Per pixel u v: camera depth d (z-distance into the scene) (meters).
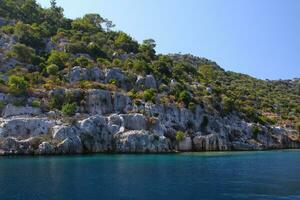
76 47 197.75
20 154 119.25
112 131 136.75
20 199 58.31
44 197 59.94
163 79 192.12
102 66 181.38
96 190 66.31
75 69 169.00
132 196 62.09
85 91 149.62
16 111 132.75
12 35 192.50
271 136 194.12
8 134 122.31
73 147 125.00
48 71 166.38
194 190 68.25
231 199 61.62
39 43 197.50
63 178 78.31
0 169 89.94
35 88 147.88
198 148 156.00
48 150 120.94
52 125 127.62
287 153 160.50
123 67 191.25
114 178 79.94
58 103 143.50
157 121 147.25
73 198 59.75
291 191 68.44
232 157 135.88
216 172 93.38
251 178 83.88
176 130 157.12
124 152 134.00
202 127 169.25
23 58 173.75
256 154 152.50
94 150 130.62
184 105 170.25
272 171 96.75
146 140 137.12
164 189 68.62
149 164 106.81
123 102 154.25
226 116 187.25
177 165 106.38
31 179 76.31
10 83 141.00
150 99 161.38
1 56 169.88
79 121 132.12
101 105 148.88
